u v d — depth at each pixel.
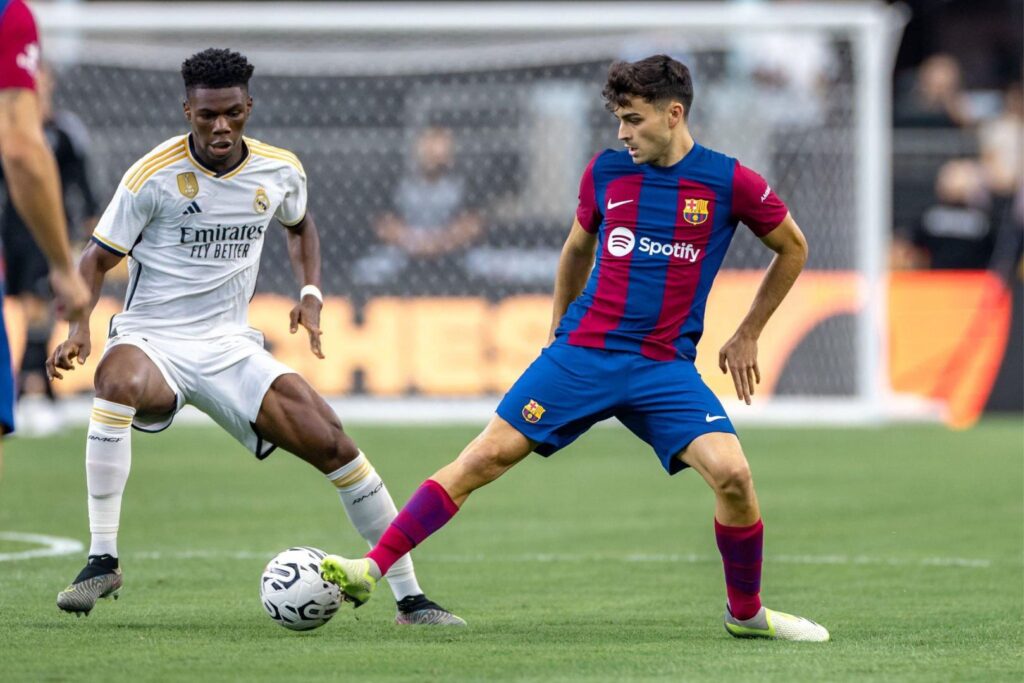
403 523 17.97
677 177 18.44
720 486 18.02
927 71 66.50
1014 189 56.97
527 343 49.84
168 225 19.95
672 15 49.75
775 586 23.83
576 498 35.50
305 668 16.02
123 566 25.17
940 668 16.48
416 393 49.72
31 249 44.50
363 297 49.88
